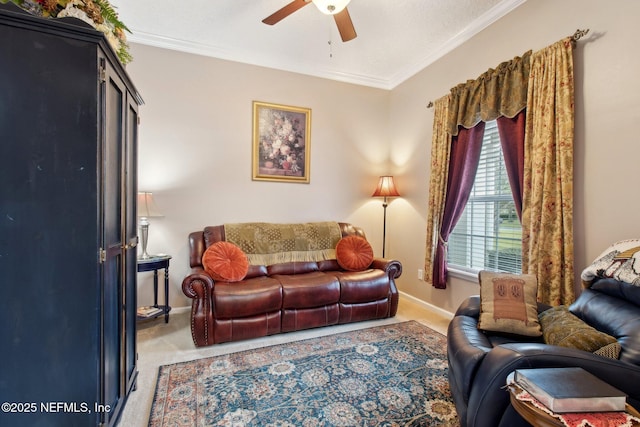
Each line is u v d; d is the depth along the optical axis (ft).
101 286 3.93
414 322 9.95
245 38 10.16
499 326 5.63
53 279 3.69
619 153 6.07
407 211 12.62
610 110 6.21
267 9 8.66
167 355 7.55
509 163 8.10
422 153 11.85
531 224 7.28
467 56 9.77
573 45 6.77
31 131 3.58
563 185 6.72
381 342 8.37
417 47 10.61
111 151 4.42
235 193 11.36
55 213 3.68
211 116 10.94
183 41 10.30
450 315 10.41
